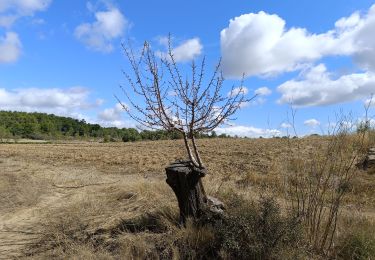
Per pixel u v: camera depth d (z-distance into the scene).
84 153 28.17
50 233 7.94
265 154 17.89
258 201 7.14
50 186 13.62
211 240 6.34
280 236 6.00
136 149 30.45
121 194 9.99
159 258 6.27
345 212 7.90
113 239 6.99
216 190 8.77
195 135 7.16
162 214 7.51
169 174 6.81
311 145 18.11
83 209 8.99
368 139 14.91
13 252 7.47
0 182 14.27
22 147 42.41
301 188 7.34
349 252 6.16
